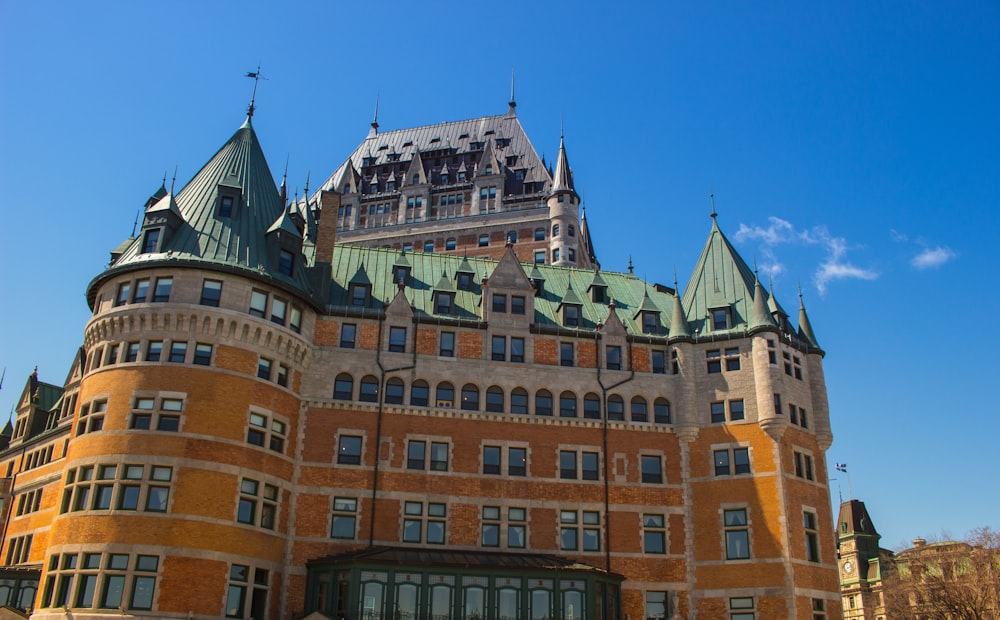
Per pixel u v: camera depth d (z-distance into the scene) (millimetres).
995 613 70375
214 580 42000
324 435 49406
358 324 52531
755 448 51656
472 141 104312
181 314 45844
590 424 52781
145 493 42344
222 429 44688
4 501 69812
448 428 51062
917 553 80500
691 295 59125
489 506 49750
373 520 48000
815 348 56594
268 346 47938
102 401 44875
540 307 57438
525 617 44188
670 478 52344
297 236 51531
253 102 58500
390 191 99438
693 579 49875
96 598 40156
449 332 53594
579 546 49750
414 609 43281
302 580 46062
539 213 92000
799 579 48500
